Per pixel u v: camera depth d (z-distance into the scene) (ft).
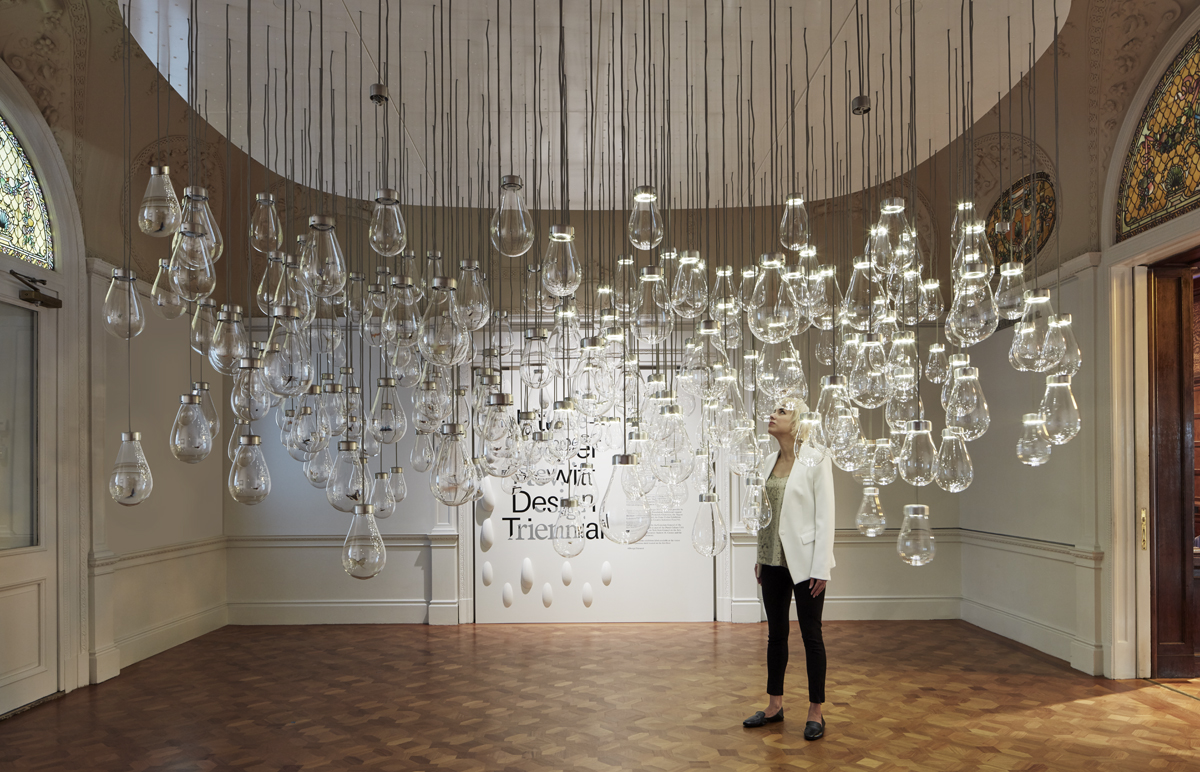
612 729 14.47
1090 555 18.34
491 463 12.11
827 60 14.83
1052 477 20.31
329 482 11.72
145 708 16.21
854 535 25.11
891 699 16.22
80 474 18.25
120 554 19.67
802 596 14.19
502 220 9.11
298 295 11.54
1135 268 18.12
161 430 21.66
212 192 23.79
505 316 19.62
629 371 14.12
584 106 16.67
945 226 24.67
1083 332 18.98
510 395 11.51
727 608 24.76
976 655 20.12
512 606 24.93
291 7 12.81
